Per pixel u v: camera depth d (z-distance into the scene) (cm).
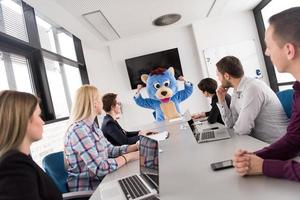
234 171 116
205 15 474
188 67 526
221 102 238
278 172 97
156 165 119
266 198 84
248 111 186
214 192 98
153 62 526
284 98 210
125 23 428
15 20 293
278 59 95
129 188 123
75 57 508
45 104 324
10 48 275
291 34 88
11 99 111
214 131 220
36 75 321
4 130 108
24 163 103
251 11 496
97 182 177
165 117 516
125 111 536
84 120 190
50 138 299
